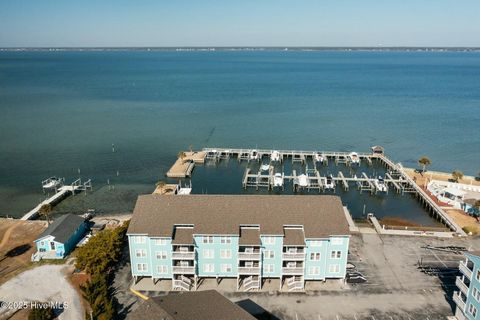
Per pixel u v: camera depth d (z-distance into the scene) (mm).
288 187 104875
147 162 120250
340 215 59094
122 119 171125
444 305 54031
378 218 87625
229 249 56906
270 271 58344
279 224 57312
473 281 47062
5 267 63594
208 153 128125
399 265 63281
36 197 96250
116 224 79500
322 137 146875
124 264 63469
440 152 131250
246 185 105000
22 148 130750
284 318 51469
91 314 50188
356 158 122000
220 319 42219
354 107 197625
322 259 57938
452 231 76812
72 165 116812
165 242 56500
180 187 102312
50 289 57531
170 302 44969
